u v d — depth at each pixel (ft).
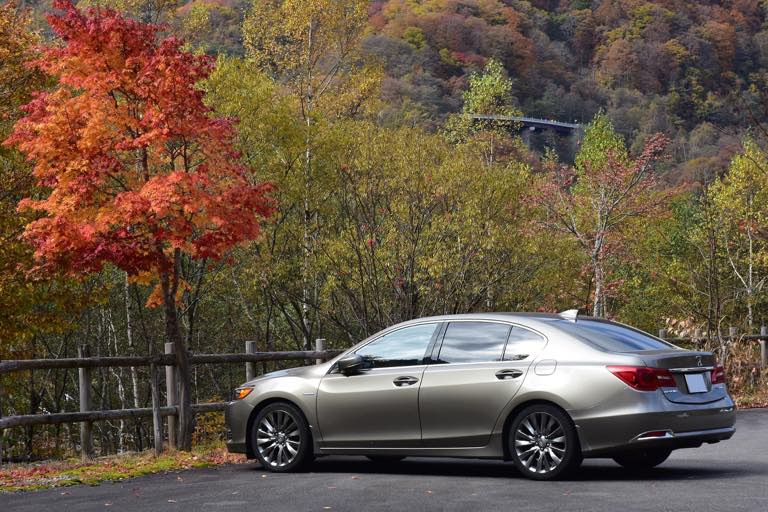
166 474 35.94
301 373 35.32
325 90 116.88
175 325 43.96
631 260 113.50
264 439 35.55
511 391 30.99
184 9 116.37
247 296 111.55
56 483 33.45
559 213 98.84
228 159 44.14
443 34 434.30
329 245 77.20
